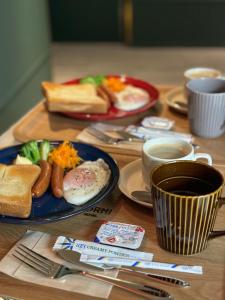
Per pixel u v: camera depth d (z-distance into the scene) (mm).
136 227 509
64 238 494
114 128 755
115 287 434
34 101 1969
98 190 557
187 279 440
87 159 644
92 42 3148
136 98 842
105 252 473
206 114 688
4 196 527
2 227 532
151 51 2943
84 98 816
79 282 440
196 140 714
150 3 2850
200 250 468
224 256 466
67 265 459
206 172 459
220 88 722
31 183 560
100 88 888
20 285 444
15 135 753
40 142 672
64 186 567
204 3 2789
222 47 2941
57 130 771
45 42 2062
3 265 462
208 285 431
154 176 456
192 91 686
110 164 607
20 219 516
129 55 2887
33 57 1897
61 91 848
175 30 2926
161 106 850
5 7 1540
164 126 748
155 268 452
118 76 949
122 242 485
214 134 713
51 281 442
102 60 2811
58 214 523
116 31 3084
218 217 526
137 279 442
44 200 557
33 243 496
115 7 2982
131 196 552
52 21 3102
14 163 637
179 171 469
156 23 2918
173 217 438
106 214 544
